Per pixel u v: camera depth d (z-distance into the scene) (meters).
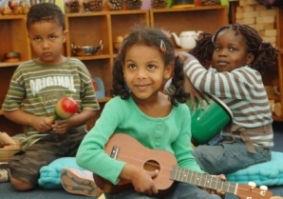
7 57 3.32
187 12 4.05
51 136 2.37
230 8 3.93
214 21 4.07
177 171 1.47
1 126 3.53
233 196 2.02
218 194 1.47
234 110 2.24
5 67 3.53
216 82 2.20
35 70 2.41
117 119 1.50
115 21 3.83
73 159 2.32
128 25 3.86
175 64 1.56
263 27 3.52
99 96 3.60
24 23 3.31
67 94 2.41
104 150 1.49
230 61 2.27
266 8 3.49
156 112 1.54
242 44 2.27
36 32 2.36
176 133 1.56
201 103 2.24
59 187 2.27
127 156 1.49
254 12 3.57
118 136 1.51
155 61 1.47
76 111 2.27
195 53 2.46
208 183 1.44
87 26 3.77
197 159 2.16
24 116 2.37
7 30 3.48
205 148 2.20
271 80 3.68
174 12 4.01
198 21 4.08
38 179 2.28
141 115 1.52
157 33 1.50
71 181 2.16
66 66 2.44
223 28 2.32
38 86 2.39
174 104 1.57
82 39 3.76
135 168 1.42
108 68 3.69
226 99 2.24
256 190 1.41
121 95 1.53
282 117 3.41
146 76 1.46
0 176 2.44
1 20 3.46
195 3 3.97
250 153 2.20
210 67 2.45
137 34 1.49
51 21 2.36
